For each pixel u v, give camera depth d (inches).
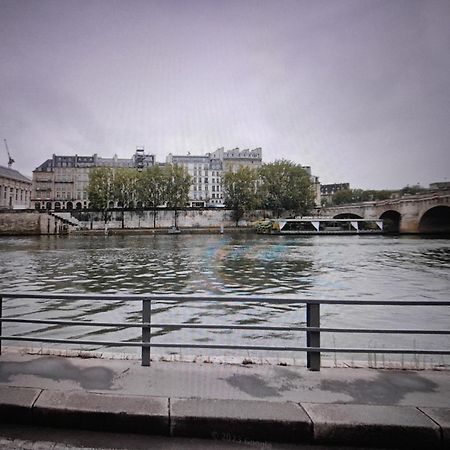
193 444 126.9
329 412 132.2
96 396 142.9
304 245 1804.9
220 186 4594.0
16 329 409.7
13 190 3978.8
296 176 3558.1
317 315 172.6
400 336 394.9
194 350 343.9
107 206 3398.1
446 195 2324.1
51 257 1234.0
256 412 132.0
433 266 1011.3
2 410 138.0
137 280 762.8
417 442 124.3
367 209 3088.1
